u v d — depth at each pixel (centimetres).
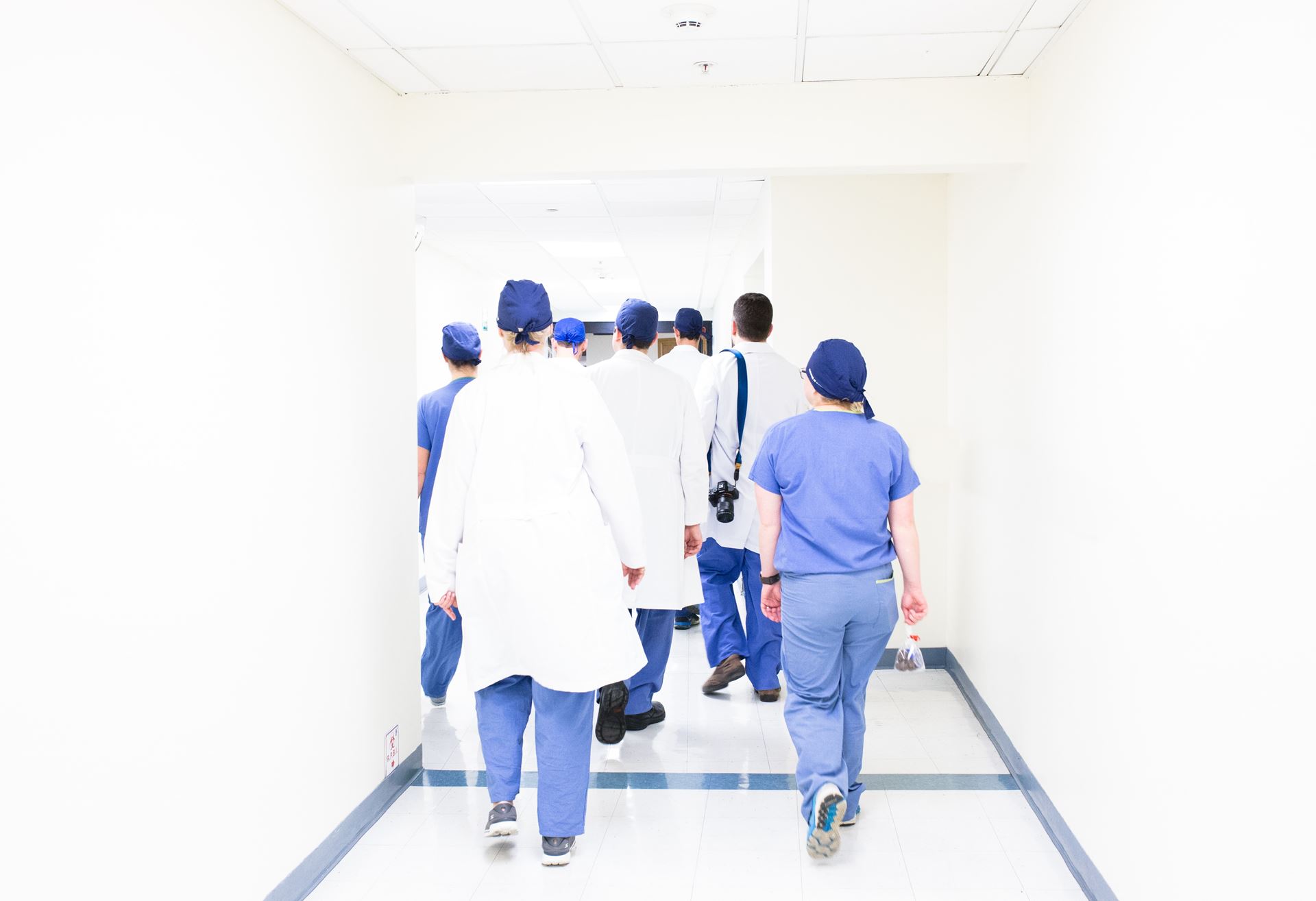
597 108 311
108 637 165
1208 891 170
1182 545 180
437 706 394
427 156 312
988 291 350
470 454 257
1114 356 217
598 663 250
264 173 219
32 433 147
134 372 172
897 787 304
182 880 187
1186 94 180
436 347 720
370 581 281
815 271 439
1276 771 146
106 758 164
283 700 227
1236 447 159
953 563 421
